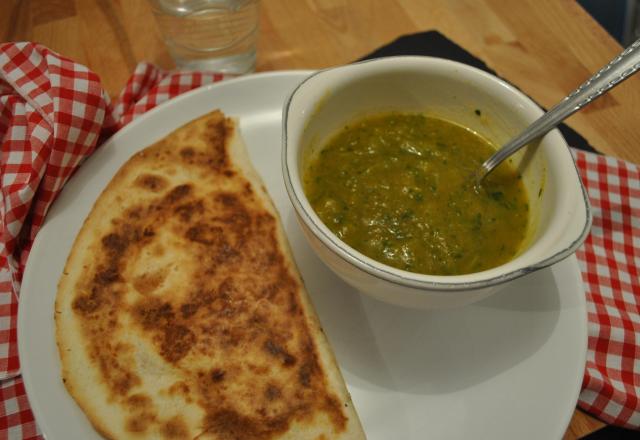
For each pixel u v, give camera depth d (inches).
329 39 16.5
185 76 14.4
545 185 10.3
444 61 11.4
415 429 10.1
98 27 16.1
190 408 9.9
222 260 11.2
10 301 11.7
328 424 9.9
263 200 12.2
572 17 17.0
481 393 10.4
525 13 17.1
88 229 11.5
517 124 11.1
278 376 10.2
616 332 11.6
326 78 10.8
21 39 15.7
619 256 12.8
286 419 9.9
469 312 11.3
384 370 10.7
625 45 21.0
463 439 10.0
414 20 17.0
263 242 11.5
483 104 11.5
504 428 10.0
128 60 15.6
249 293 10.9
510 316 11.2
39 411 9.8
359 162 11.5
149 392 10.0
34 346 10.4
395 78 11.5
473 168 11.4
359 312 11.3
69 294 10.8
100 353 10.3
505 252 10.5
